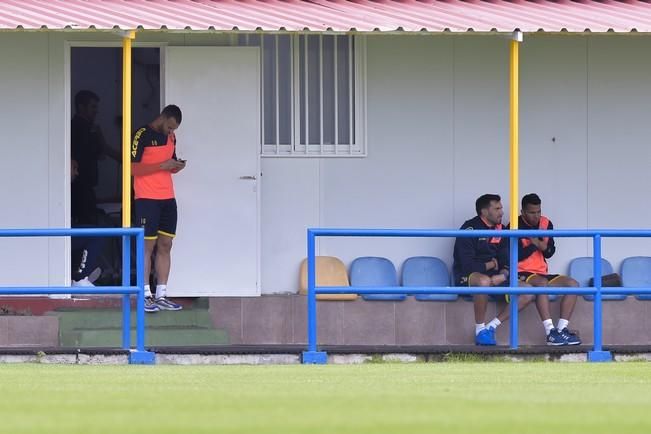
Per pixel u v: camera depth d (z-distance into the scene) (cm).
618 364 5081
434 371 4706
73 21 5078
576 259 6069
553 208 6081
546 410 3378
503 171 6034
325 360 5169
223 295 5744
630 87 6116
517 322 5391
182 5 5522
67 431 2980
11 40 5653
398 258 5962
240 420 3156
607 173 6100
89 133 6050
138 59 6316
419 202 5991
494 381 4297
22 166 5656
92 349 5075
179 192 5744
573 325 5900
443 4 5803
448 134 6006
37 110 5659
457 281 5794
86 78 6369
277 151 5906
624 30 5338
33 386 4041
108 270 6119
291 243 5903
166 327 5612
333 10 5550
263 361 5150
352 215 5947
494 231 5225
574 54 6084
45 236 5203
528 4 5891
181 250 5741
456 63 6009
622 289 5319
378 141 5969
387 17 5431
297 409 3369
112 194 6353
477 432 2998
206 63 5778
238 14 5375
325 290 5166
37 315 5528
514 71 5356
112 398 3647
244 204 5775
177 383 4166
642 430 3061
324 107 5950
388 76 5975
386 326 5778
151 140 5616
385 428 3036
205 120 5772
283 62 5934
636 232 5291
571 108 6088
